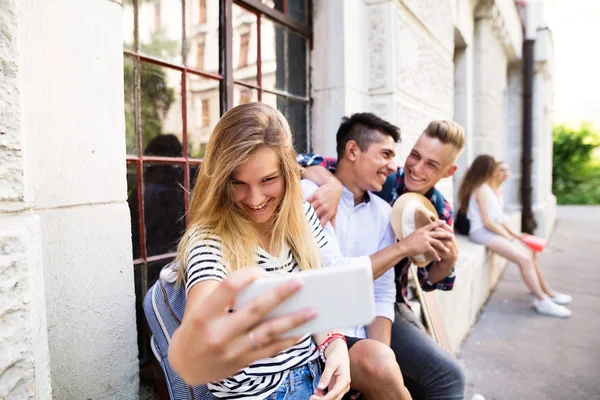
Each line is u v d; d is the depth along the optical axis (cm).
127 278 110
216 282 83
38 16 88
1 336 72
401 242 147
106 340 106
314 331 52
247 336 50
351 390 124
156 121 155
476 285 354
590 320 351
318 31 238
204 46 175
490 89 572
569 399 231
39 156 90
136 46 146
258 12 203
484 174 397
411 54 286
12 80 73
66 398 98
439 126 176
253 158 92
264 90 210
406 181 188
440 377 161
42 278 82
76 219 98
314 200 144
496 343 307
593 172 1606
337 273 53
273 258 103
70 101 95
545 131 876
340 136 174
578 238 764
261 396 96
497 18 556
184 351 52
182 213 166
